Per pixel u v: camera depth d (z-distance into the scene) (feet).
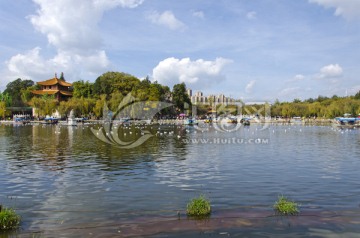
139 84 488.85
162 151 122.42
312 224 45.21
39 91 540.93
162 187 64.85
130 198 57.41
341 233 42.32
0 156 107.45
